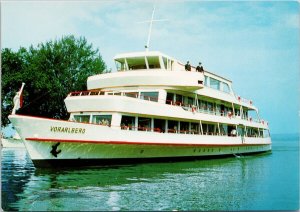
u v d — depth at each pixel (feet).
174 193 51.34
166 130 83.66
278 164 92.38
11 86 133.08
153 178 61.67
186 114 85.30
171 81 80.23
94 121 73.15
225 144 101.86
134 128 75.20
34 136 62.49
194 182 59.93
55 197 47.24
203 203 46.93
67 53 146.30
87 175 61.82
